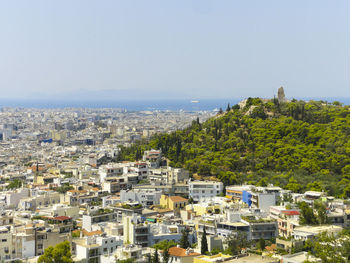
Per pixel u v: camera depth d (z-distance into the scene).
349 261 185.62
